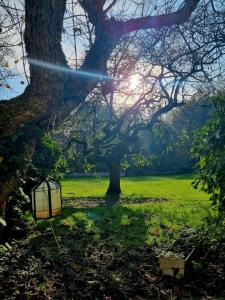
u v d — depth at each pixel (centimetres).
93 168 782
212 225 523
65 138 686
